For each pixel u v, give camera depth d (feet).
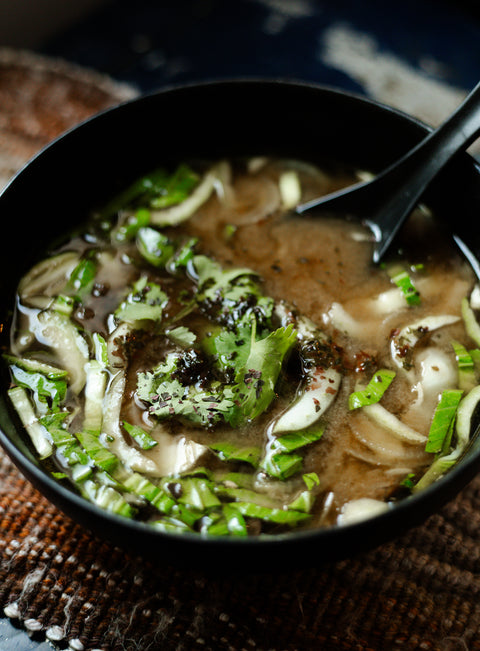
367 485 0.98
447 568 1.03
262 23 1.75
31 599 0.99
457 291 1.14
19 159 1.37
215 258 1.17
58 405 1.04
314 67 1.65
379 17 1.73
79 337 1.09
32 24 1.82
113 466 0.99
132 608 0.99
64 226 1.21
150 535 0.85
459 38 1.68
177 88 1.21
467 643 0.99
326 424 1.02
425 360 1.08
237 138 1.29
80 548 1.03
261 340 1.03
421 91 1.58
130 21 1.79
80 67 1.70
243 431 1.01
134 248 1.18
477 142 1.38
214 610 0.99
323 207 1.22
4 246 1.11
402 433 1.02
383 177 1.17
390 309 1.12
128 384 1.05
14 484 1.08
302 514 0.95
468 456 0.95
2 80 1.48
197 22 1.77
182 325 1.09
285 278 1.15
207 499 0.96
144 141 1.24
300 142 1.28
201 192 1.25
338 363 1.07
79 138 1.17
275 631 0.98
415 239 1.19
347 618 0.99
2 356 1.08
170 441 1.01
